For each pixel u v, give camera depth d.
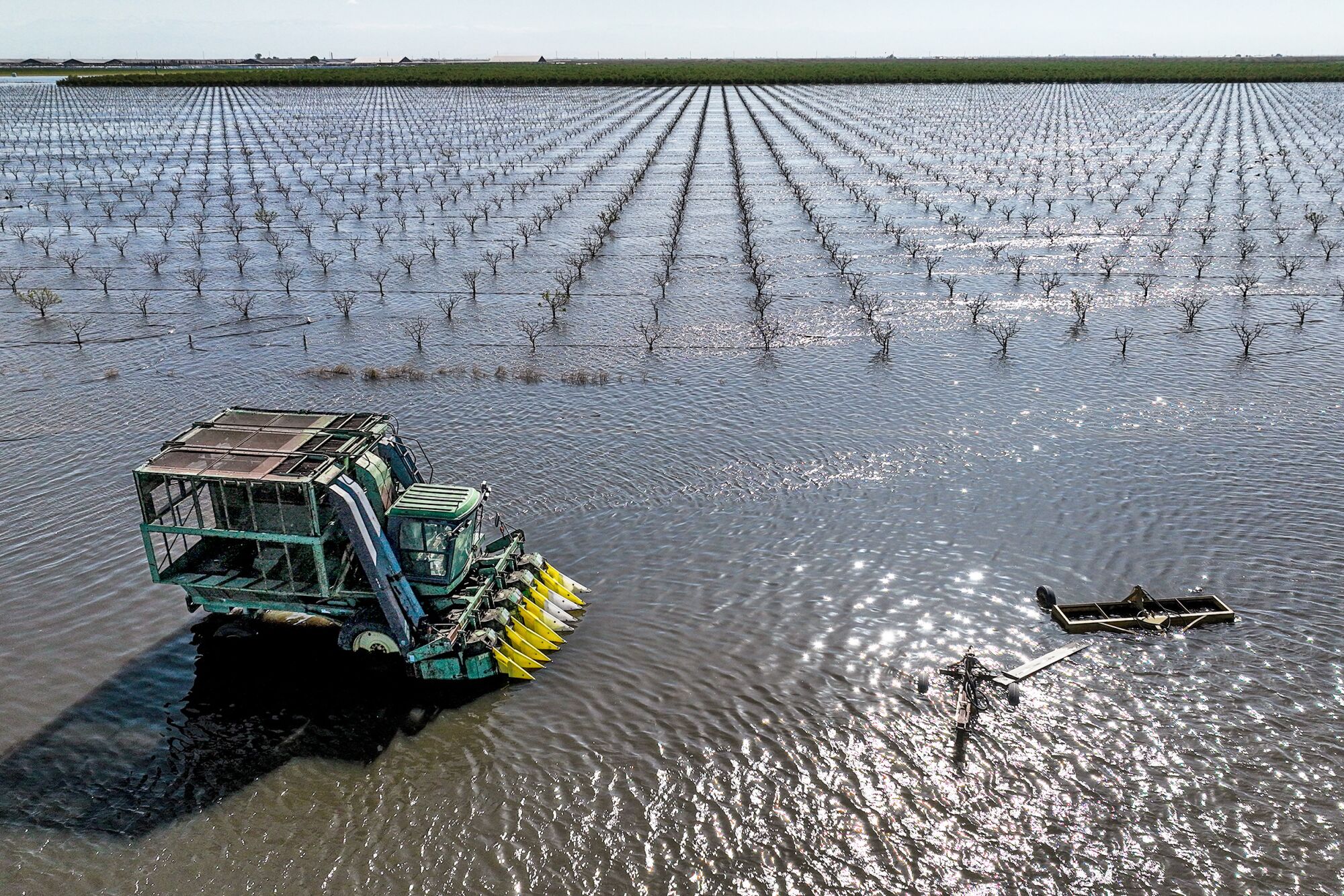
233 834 19.52
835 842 19.03
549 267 68.44
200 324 55.66
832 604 26.97
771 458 36.41
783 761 21.16
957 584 27.78
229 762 21.59
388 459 26.12
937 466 35.44
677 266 68.12
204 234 80.94
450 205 92.75
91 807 20.31
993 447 37.00
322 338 53.00
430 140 147.12
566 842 19.11
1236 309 55.03
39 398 43.50
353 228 82.88
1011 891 17.91
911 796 20.16
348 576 25.09
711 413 41.06
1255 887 17.84
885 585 27.88
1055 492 33.16
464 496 25.08
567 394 43.66
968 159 120.31
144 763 21.59
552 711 22.95
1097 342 49.72
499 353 50.03
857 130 151.50
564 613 26.36
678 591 27.81
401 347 51.19
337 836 19.44
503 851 18.94
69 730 22.59
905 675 23.95
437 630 24.12
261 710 23.31
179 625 26.67
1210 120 157.75
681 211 84.31
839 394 43.12
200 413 41.50
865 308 57.06
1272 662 23.94
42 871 18.64
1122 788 20.27
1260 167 108.12
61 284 65.06
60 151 135.00
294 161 126.06
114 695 23.84
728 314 56.47
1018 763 20.98
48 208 91.88
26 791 20.73
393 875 18.44
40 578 28.66
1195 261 66.69
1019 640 25.20
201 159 128.25
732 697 23.27
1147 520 31.00
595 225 81.81
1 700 23.53
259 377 46.28
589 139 143.25
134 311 58.50
